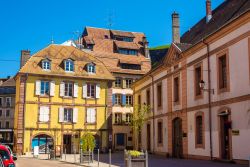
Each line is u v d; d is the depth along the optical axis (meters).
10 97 89.25
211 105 26.56
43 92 48.31
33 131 47.16
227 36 24.66
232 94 23.86
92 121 50.06
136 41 71.38
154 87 39.62
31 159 35.72
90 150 28.56
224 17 29.88
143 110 41.03
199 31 35.38
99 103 50.72
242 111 22.64
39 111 47.72
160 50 70.00
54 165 26.94
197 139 28.80
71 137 48.88
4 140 69.94
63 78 49.28
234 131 23.42
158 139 37.78
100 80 51.12
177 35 38.66
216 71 26.02
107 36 70.94
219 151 25.20
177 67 33.22
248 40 22.20
